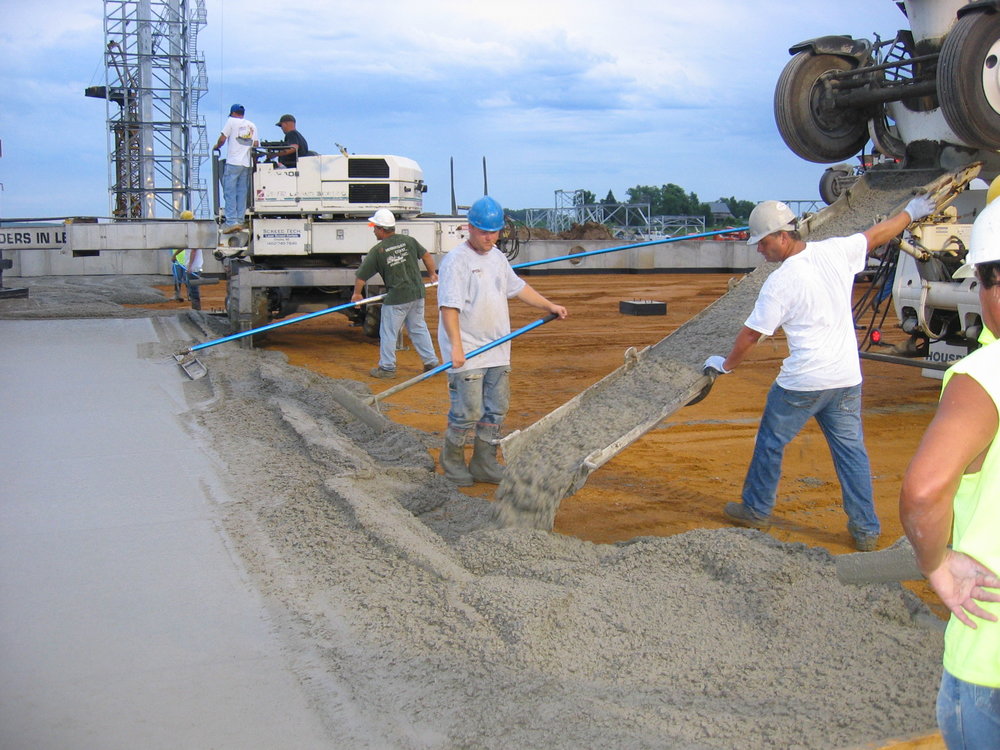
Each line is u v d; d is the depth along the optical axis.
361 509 5.14
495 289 6.09
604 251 7.94
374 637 3.75
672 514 5.78
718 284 21.19
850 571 3.78
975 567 2.03
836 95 8.45
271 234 12.09
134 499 5.59
